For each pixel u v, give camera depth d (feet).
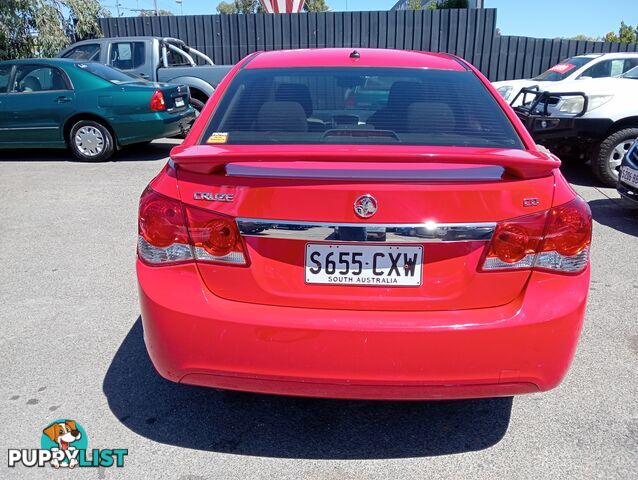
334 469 7.41
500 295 6.70
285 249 6.71
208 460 7.57
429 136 8.02
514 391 6.82
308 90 8.92
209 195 6.70
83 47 34.42
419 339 6.46
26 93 27.84
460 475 7.30
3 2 40.16
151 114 27.53
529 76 46.11
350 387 6.72
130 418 8.39
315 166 6.66
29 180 24.09
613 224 18.13
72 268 14.17
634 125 22.27
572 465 7.45
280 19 46.03
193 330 6.72
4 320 11.32
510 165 6.40
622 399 8.82
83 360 9.87
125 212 19.21
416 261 6.62
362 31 45.70
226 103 8.77
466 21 44.73
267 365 6.70
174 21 47.29
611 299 12.41
